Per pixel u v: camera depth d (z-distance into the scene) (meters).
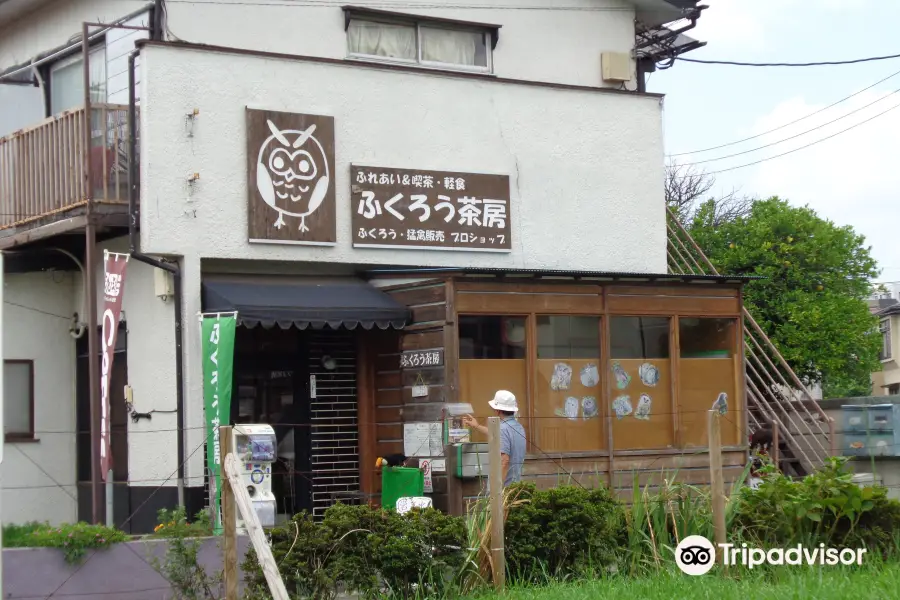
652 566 9.17
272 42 14.14
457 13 15.62
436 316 13.09
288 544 8.38
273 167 13.04
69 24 15.65
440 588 8.64
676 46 18.14
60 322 14.57
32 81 16.09
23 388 14.21
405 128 14.10
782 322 19.58
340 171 13.59
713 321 15.08
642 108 16.12
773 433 15.46
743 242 20.00
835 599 7.37
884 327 38.47
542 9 16.48
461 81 14.59
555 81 16.52
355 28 14.93
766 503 9.67
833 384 21.45
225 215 12.71
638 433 14.24
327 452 13.71
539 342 13.64
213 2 13.70
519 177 14.98
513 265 14.80
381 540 8.53
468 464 12.68
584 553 9.26
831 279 19.92
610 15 17.14
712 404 14.87
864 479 12.59
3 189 14.19
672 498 9.72
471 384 13.10
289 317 12.27
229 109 12.84
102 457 11.51
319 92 13.50
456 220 14.37
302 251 13.21
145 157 12.24
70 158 12.79
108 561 8.55
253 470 10.80
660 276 14.35
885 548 9.52
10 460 13.97
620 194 15.81
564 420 13.69
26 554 8.30
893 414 14.69
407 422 13.30
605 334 14.07
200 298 12.48
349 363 14.02
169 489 12.44
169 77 12.48
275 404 13.57
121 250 13.41
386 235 13.80
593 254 15.49
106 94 14.82
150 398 12.90
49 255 14.31
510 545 9.09
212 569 8.83
